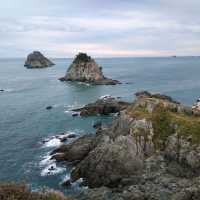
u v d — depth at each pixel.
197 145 45.53
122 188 40.91
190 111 59.25
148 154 48.78
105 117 90.12
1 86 175.50
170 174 42.78
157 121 53.03
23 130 77.69
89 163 48.47
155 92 140.88
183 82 183.25
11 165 54.03
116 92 141.88
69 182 46.59
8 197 15.96
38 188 44.84
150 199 35.84
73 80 188.12
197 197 33.66
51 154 58.88
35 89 159.25
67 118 90.31
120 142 48.25
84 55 190.25
